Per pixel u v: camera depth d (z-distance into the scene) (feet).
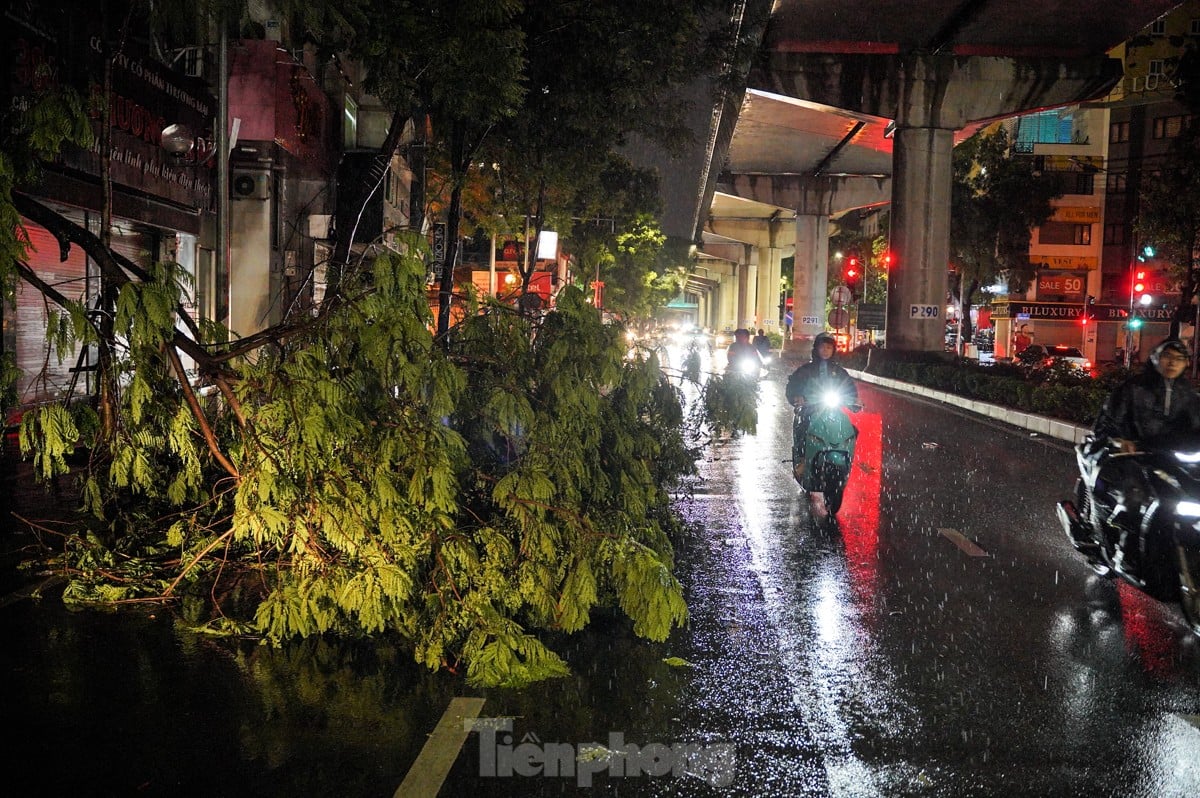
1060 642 22.00
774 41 146.00
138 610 22.72
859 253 325.21
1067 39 142.00
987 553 31.42
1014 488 45.34
